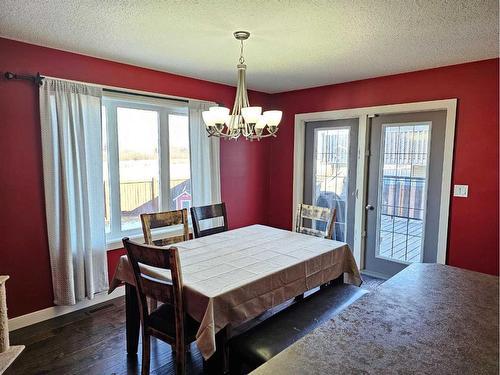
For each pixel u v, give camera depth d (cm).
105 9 203
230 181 441
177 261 176
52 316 289
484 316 117
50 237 281
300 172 458
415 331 107
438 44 262
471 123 314
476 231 317
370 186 397
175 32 241
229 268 210
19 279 272
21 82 263
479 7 197
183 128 390
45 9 203
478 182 313
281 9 203
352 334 106
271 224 493
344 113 404
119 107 335
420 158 356
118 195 340
